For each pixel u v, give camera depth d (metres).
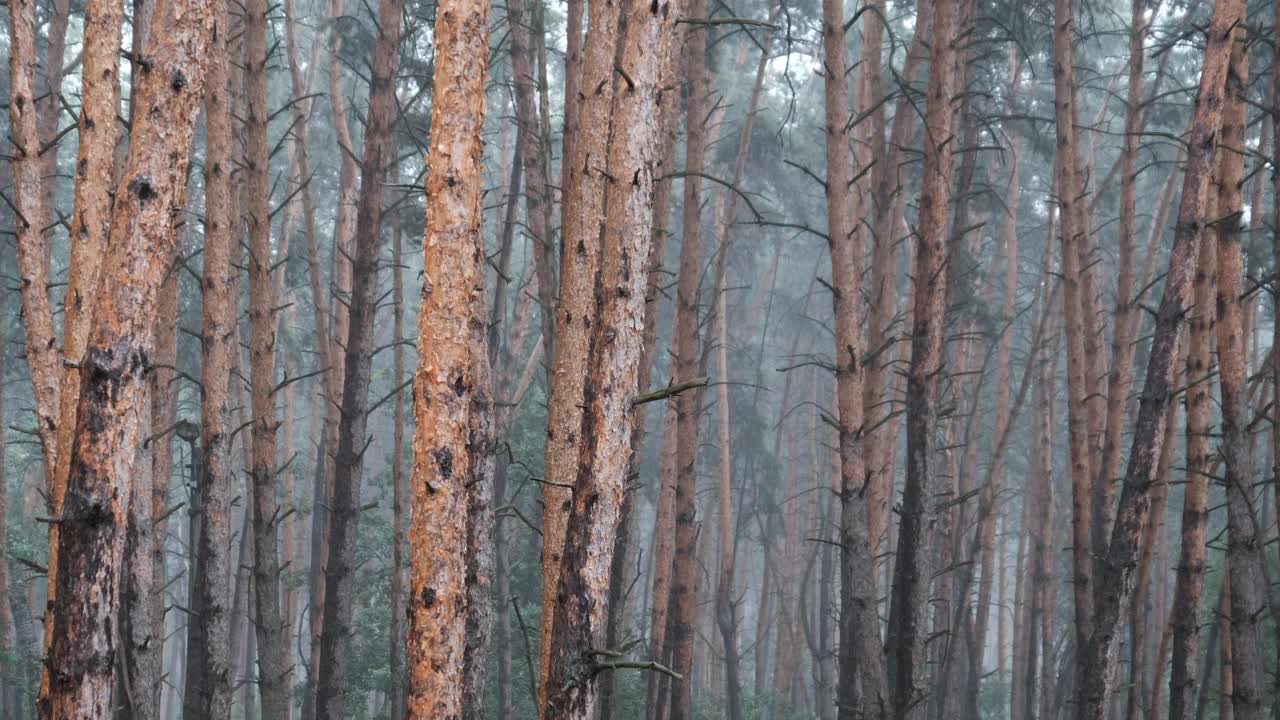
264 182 11.67
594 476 5.36
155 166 4.72
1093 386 14.32
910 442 11.15
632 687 20.09
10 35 5.73
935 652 19.69
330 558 12.62
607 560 5.39
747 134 19.89
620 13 7.04
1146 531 13.77
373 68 12.45
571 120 11.05
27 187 5.73
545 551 6.84
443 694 4.84
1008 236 23.52
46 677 4.96
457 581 4.89
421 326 4.88
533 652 20.45
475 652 8.45
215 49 10.63
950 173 11.11
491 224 32.19
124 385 4.69
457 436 4.88
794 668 29.64
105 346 4.66
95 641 4.66
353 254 19.73
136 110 4.75
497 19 24.88
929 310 11.10
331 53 18.28
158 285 4.78
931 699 20.33
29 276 5.75
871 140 16.84
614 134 5.48
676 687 13.93
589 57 6.97
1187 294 9.65
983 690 31.34
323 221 32.75
